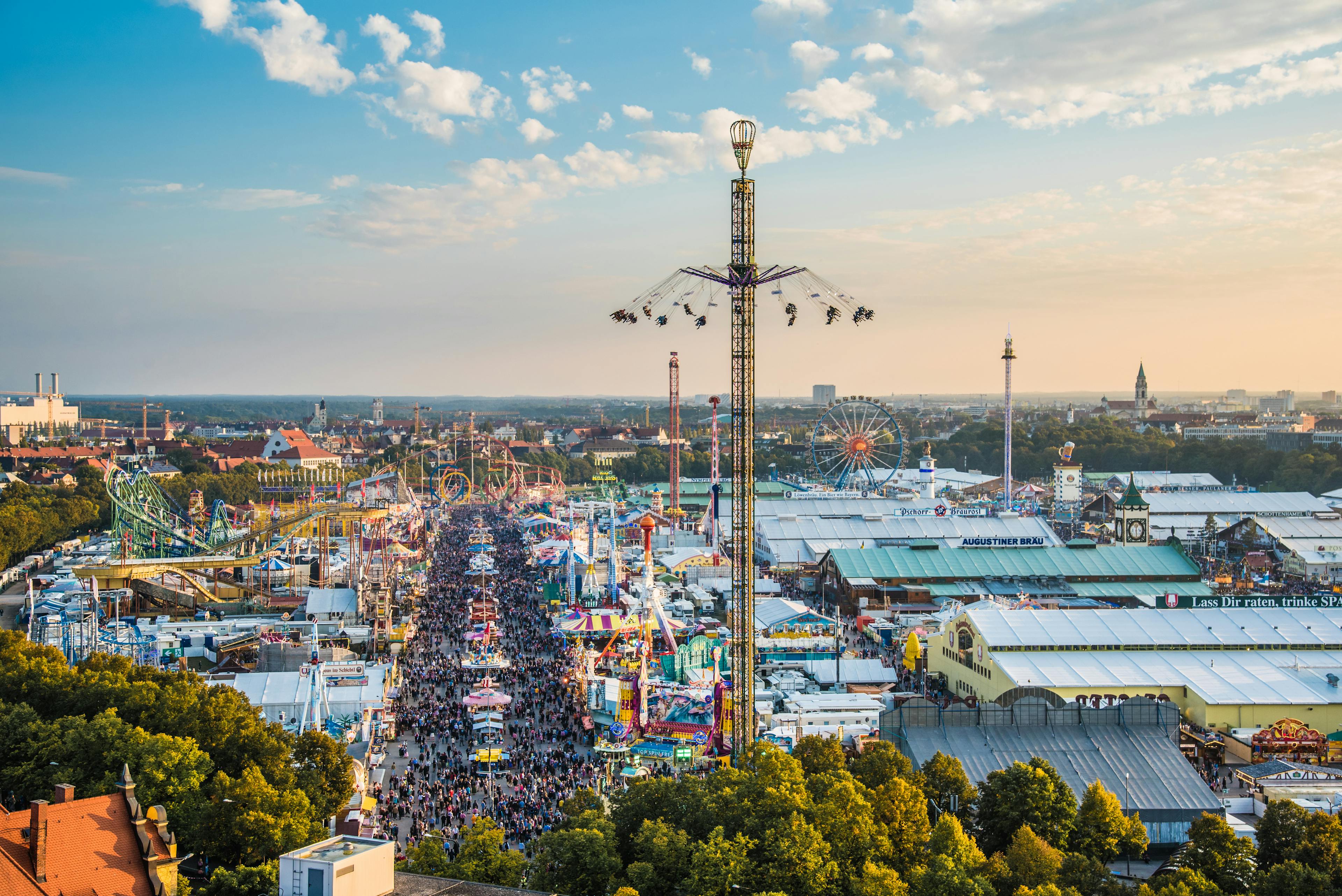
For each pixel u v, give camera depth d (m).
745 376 159.62
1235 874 116.25
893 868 116.12
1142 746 154.75
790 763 129.62
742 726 156.00
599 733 179.38
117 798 90.00
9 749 128.62
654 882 109.69
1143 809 142.50
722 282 160.25
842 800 119.31
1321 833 118.69
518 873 109.44
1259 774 157.50
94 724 126.56
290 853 91.38
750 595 157.75
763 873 109.75
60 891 82.25
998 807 129.00
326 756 134.12
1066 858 116.44
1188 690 186.00
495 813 145.25
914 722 157.62
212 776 126.31
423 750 174.25
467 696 185.75
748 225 160.50
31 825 81.94
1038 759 133.88
